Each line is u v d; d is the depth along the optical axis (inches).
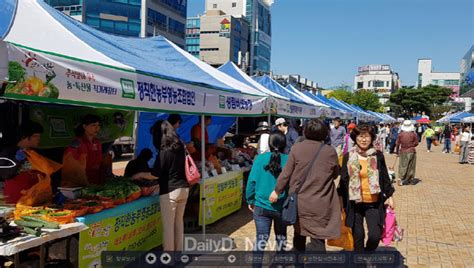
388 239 196.1
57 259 189.0
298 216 175.8
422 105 3922.2
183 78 225.1
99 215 178.9
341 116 796.0
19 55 121.8
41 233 145.3
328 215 173.0
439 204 406.3
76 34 187.5
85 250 171.3
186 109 219.8
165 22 2987.2
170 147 202.8
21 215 157.8
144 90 183.9
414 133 528.1
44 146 261.7
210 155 315.9
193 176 209.0
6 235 136.7
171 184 204.7
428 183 552.1
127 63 185.5
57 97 135.9
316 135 176.9
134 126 342.3
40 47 148.6
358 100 3176.7
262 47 5565.9
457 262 235.3
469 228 312.2
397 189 498.3
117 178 221.6
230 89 277.6
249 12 5413.4
